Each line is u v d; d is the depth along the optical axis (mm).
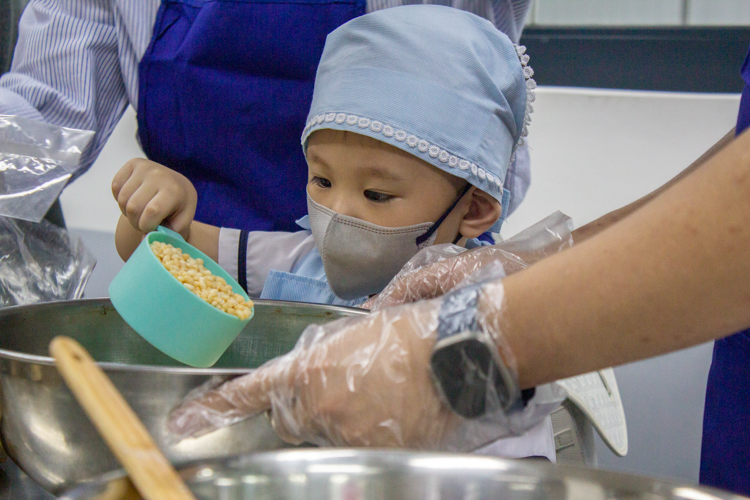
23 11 1238
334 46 893
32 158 884
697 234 397
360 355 464
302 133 977
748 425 810
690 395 1858
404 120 816
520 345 441
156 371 457
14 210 857
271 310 759
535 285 443
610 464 1577
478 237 1094
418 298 714
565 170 2775
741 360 818
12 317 642
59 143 916
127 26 1112
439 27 864
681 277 402
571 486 346
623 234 427
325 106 840
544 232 757
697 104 3018
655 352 428
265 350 772
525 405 468
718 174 397
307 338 504
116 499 325
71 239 985
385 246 867
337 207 856
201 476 332
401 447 469
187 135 1111
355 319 516
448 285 711
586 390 856
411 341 462
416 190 850
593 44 3166
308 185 923
